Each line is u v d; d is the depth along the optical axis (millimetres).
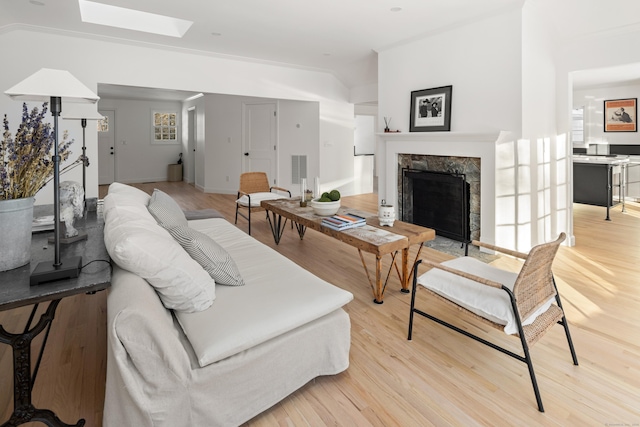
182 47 5012
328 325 1823
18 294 1253
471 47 3949
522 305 1759
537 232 3959
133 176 10219
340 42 4762
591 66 3762
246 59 5656
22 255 1517
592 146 7078
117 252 1464
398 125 4871
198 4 3588
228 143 8094
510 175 3699
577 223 5188
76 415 1596
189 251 1879
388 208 3076
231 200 7438
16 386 1302
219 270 1900
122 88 7656
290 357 1688
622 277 3197
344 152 7434
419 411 1653
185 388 1395
